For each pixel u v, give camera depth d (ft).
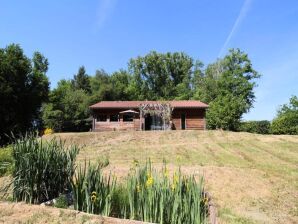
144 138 100.07
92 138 99.25
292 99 175.94
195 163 59.00
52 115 177.37
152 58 261.65
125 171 43.96
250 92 194.59
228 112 154.81
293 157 69.41
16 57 139.64
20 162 26.58
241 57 195.83
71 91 210.38
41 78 150.20
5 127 132.05
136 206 24.95
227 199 37.55
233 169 52.24
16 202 25.95
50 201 26.30
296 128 128.26
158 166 50.72
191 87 258.57
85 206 25.13
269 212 34.35
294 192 42.57
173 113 141.08
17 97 133.39
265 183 45.80
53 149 28.32
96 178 25.38
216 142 91.81
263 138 98.53
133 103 141.69
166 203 24.18
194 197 23.91
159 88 263.08
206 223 24.20
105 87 212.23
